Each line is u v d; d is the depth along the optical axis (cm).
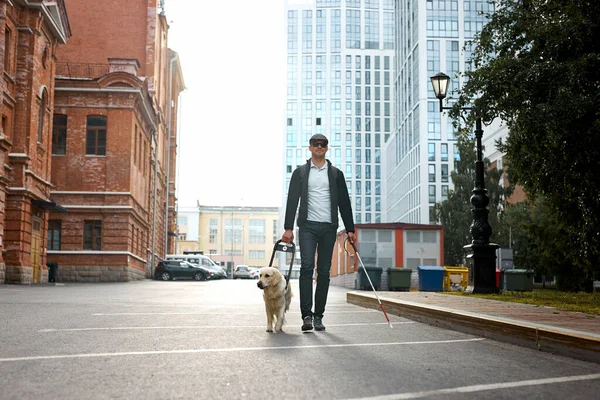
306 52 13825
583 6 1402
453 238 6100
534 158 1544
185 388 430
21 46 2858
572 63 1347
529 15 1556
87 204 4006
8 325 829
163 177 6381
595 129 1301
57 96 4044
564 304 1134
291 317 993
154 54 5194
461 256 6112
